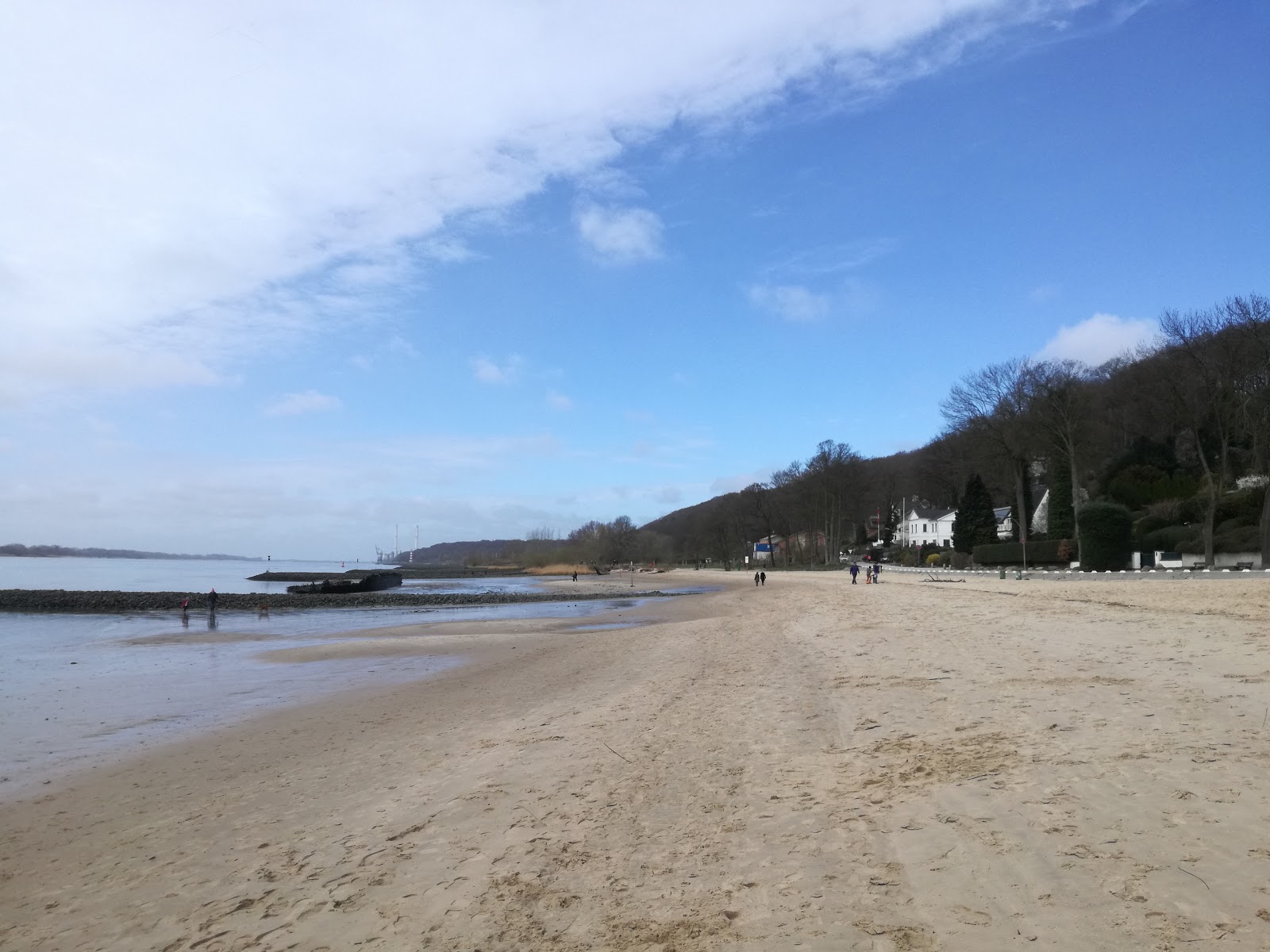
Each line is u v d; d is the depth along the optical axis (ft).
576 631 115.03
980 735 29.68
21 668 81.92
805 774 27.35
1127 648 47.57
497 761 33.35
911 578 205.16
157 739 45.44
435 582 380.37
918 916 16.20
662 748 32.89
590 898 18.95
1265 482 162.50
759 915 17.12
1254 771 22.34
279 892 21.45
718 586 282.97
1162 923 14.73
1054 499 214.07
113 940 19.56
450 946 17.20
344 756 38.68
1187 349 172.35
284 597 229.04
